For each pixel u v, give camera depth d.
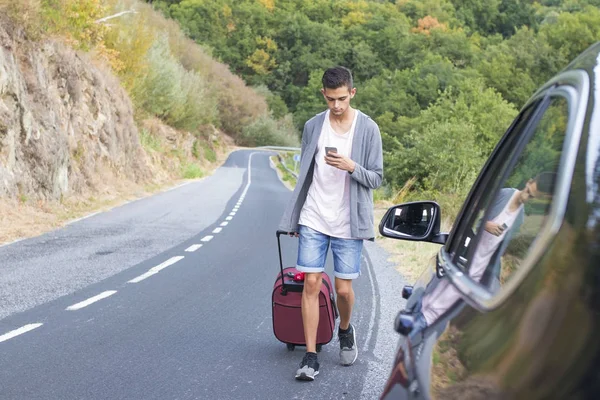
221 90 104.94
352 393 5.40
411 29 163.88
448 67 110.44
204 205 25.70
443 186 31.86
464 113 51.44
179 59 81.19
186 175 46.78
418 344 1.99
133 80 38.66
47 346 6.63
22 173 18.98
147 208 23.48
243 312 8.30
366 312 8.52
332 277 11.05
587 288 1.20
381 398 2.16
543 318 1.27
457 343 1.67
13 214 17.27
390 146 49.66
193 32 154.38
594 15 105.44
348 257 5.62
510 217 2.04
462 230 2.62
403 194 28.64
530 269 1.44
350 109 5.53
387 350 6.74
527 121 2.31
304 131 5.67
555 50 103.81
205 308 8.49
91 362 6.13
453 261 2.45
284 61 158.38
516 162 2.27
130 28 39.16
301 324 6.23
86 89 28.53
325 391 5.44
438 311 2.02
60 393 5.27
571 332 1.19
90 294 9.22
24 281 10.02
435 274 2.51
